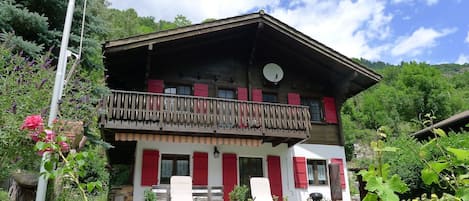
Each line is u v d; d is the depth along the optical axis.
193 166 11.66
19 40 9.04
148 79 12.16
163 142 11.66
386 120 38.91
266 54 14.43
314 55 13.97
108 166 15.35
